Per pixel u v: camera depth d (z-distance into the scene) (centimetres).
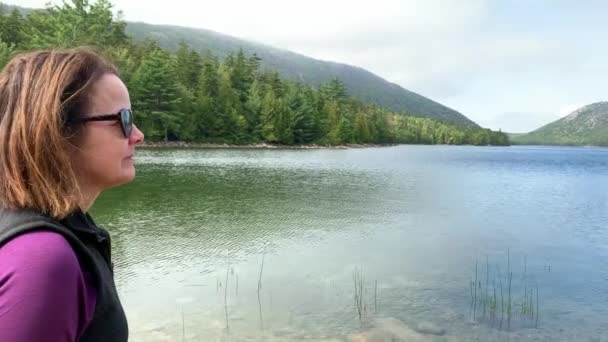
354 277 1010
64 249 104
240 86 10319
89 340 115
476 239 1498
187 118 7888
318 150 9125
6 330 92
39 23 7031
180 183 2736
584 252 1350
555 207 2345
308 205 2114
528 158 9381
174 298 857
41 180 112
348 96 14575
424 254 1270
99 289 116
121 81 142
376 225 1684
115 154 134
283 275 1023
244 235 1434
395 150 10950
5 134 114
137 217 1677
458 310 840
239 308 810
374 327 740
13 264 97
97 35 6956
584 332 757
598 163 7862
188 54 10181
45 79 121
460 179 3872
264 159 5534
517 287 1002
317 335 705
